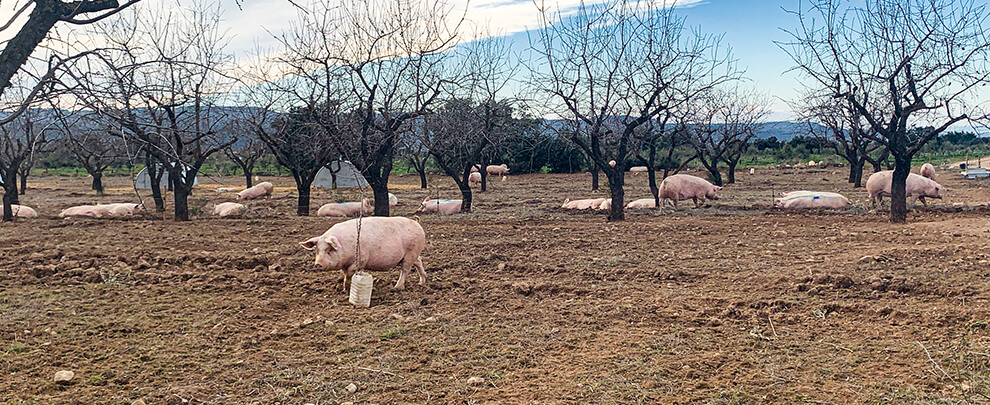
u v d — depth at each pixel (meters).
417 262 10.07
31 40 5.11
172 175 19.47
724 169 48.06
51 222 19.05
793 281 9.85
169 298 9.27
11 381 6.10
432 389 6.00
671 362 6.57
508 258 12.41
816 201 21.69
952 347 6.77
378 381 6.20
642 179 41.84
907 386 5.88
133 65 5.22
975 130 16.39
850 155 34.66
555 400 5.70
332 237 9.11
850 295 9.02
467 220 19.14
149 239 15.28
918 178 21.66
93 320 8.12
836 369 6.34
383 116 18.88
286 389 6.01
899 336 7.25
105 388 6.00
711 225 17.42
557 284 9.93
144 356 6.81
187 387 6.00
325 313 8.52
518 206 25.03
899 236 14.76
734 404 5.59
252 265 11.72
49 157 45.34
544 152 51.00
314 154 22.12
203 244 14.44
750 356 6.73
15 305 8.77
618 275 10.75
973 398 5.55
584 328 7.79
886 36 17.56
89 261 11.74
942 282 9.45
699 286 9.91
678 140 31.66
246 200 29.33
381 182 19.19
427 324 7.98
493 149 24.80
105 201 28.22
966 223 16.92
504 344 7.23
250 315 8.38
